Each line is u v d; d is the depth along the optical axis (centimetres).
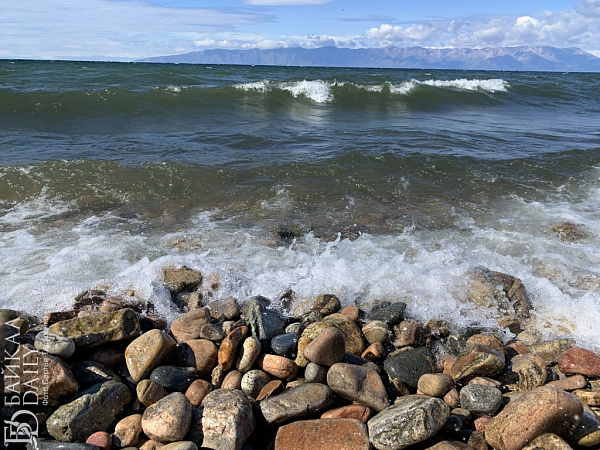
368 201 661
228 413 249
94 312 340
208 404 257
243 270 435
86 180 681
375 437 244
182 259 438
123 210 595
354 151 878
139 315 349
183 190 671
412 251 496
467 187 732
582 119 1608
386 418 250
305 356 301
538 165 852
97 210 591
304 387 282
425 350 330
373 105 1714
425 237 540
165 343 298
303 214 604
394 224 580
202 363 306
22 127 1038
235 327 334
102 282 391
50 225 537
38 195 625
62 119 1135
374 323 351
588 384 294
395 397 296
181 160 793
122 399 271
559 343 336
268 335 332
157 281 397
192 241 501
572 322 376
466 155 887
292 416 264
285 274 422
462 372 304
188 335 330
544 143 1054
